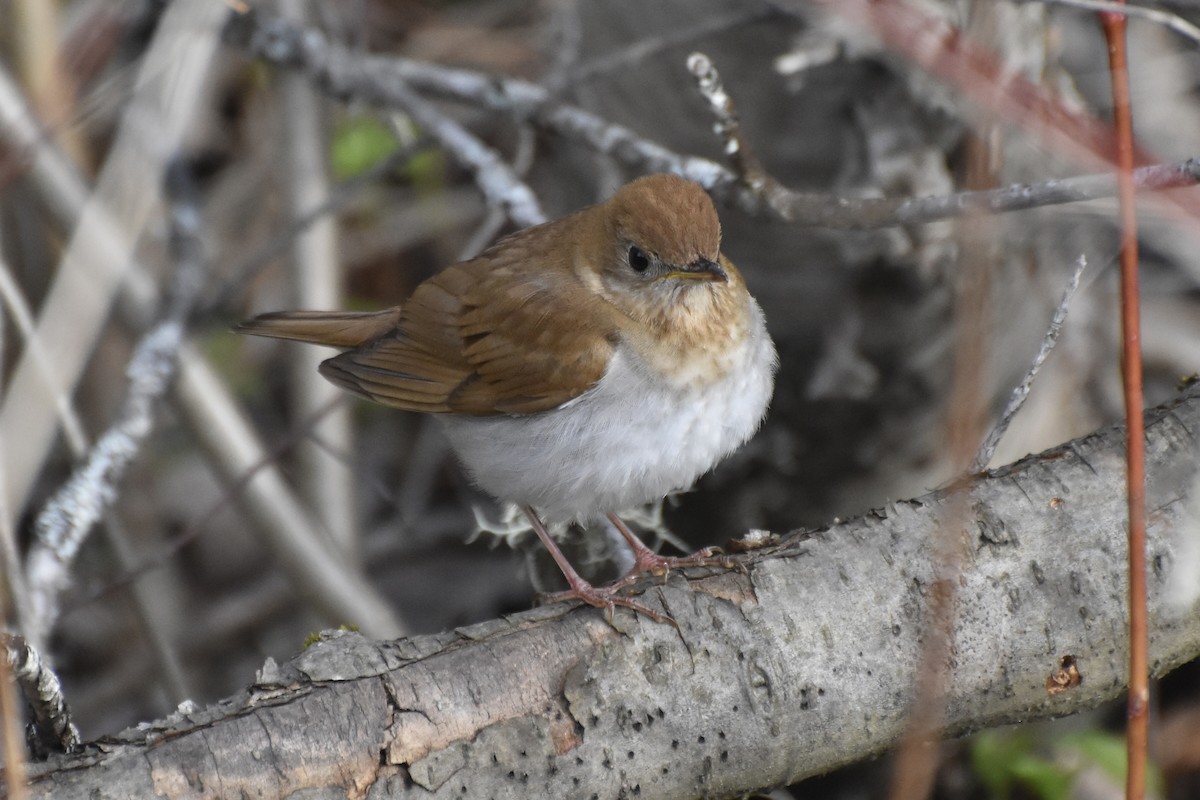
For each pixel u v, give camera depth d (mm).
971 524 7051
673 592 6992
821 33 10594
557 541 10281
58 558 9688
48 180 10680
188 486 15148
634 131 12656
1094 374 12305
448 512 15195
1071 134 7066
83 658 14148
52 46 11219
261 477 12031
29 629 8719
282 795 6242
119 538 11922
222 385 12656
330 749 6324
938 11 8773
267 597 14602
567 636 6797
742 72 11586
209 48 10289
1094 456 7336
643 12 12133
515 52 15359
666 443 8672
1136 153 8086
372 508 15227
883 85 10641
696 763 6746
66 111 10672
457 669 6609
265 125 15664
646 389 8617
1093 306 12008
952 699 6914
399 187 15922
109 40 11414
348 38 14961
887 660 6918
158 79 10328
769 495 12820
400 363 9484
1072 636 6957
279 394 15555
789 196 8117
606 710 6668
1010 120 7617
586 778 6582
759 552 7211
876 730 6938
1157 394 12688
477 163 10883
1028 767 10211
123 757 6184
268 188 15602
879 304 11539
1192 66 12562
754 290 12234
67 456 13469
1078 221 10031
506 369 8930
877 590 7008
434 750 6434
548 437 8797
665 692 6746
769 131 11664
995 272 10781
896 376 11773
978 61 7148
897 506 7312
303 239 13070
